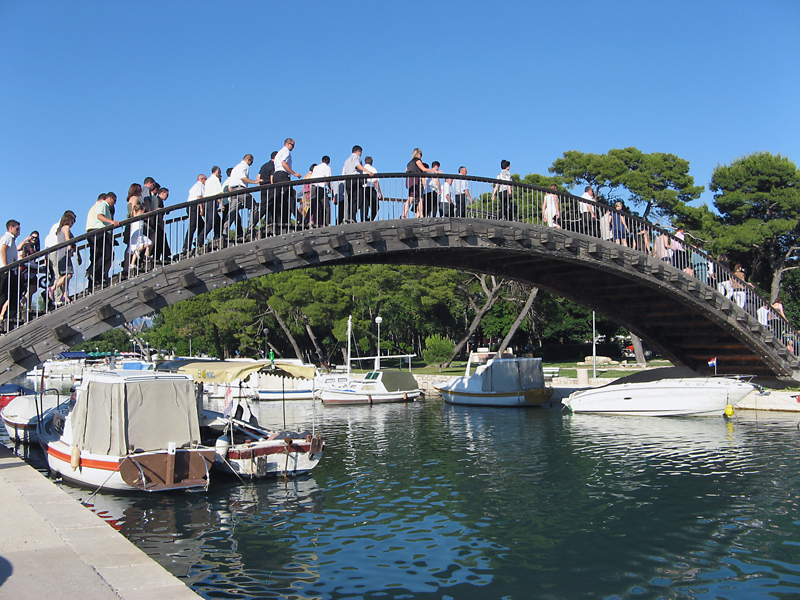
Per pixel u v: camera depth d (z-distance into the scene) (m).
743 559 10.16
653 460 17.66
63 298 14.06
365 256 20.80
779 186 45.22
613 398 27.58
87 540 7.28
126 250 14.39
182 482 14.52
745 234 43.12
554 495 14.18
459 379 34.62
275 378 40.19
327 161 17.89
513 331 46.75
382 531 11.82
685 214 43.91
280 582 9.39
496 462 17.88
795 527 11.71
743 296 26.05
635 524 12.05
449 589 9.11
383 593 8.98
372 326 55.28
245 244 15.88
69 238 14.23
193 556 10.52
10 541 7.23
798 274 48.16
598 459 17.98
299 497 14.35
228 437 19.02
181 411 15.43
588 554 10.50
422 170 19.48
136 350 84.69
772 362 26.36
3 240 13.48
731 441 20.33
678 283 24.12
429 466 17.53
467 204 20.61
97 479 14.66
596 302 29.09
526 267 27.23
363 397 35.53
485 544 11.03
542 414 28.95
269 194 16.66
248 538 11.45
